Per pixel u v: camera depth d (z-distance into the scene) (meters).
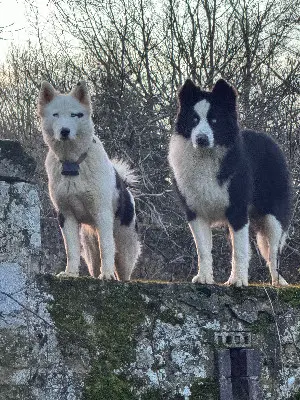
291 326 4.88
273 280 5.25
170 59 9.79
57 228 7.32
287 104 8.79
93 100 8.70
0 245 4.32
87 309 4.50
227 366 4.71
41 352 4.37
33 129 9.72
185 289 4.73
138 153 7.96
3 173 4.32
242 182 4.92
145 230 7.20
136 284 4.63
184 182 4.91
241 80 9.39
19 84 10.58
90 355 4.47
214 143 4.81
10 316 4.32
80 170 4.84
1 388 4.27
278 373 4.82
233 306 4.79
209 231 4.98
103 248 4.87
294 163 7.63
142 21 10.01
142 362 4.57
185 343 4.68
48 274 4.45
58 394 4.38
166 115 8.27
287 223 5.32
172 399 4.61
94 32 10.07
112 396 4.48
